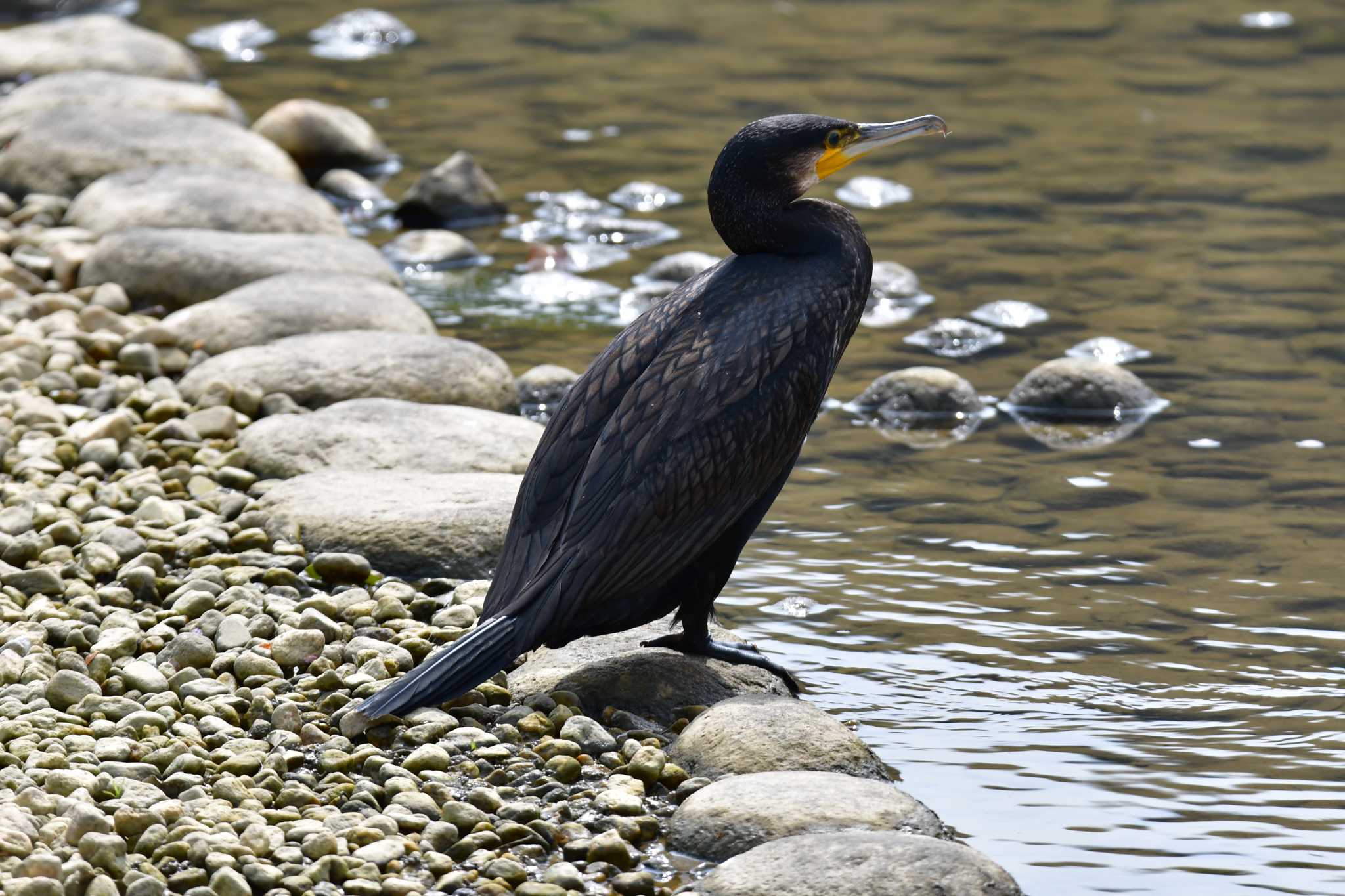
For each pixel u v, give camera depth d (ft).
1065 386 40.55
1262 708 27.99
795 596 32.07
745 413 26.27
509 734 26.22
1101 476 36.99
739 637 30.27
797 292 27.14
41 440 36.35
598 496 26.22
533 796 24.70
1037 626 30.81
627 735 26.27
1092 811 25.00
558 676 27.96
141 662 27.68
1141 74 67.67
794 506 35.88
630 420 26.53
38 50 64.49
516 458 35.73
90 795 23.72
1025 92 65.51
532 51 72.13
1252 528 34.19
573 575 25.96
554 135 61.67
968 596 31.94
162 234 45.57
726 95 65.57
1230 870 23.45
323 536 32.63
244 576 31.22
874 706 28.19
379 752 25.57
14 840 22.00
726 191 27.89
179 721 26.32
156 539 32.63
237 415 37.78
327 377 38.68
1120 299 46.96
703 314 27.30
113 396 38.88
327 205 50.47
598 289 48.88
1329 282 47.65
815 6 78.79
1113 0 79.05
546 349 44.50
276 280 43.11
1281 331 44.55
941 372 41.16
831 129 27.91
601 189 56.44
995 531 34.47
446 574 31.96
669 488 26.00
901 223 53.26
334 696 26.96
